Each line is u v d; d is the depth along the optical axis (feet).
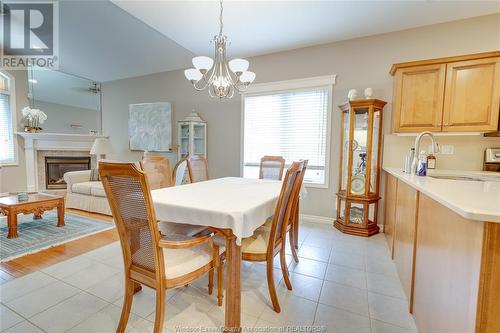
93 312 5.27
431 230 4.37
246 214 4.70
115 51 14.21
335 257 8.11
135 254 4.42
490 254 2.74
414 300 5.20
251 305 5.62
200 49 12.53
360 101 9.71
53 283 6.34
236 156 13.94
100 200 12.26
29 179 16.37
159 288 4.14
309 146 12.15
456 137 9.43
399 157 10.25
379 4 8.32
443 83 8.63
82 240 9.13
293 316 5.27
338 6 8.48
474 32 9.08
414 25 9.70
